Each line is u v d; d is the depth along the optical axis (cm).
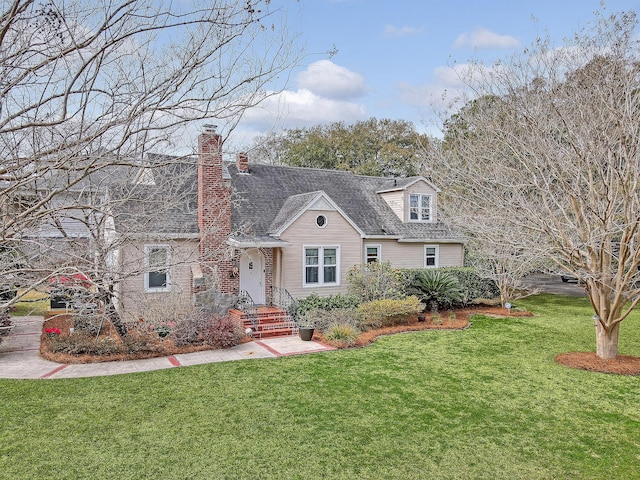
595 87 1059
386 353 1282
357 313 1602
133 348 1237
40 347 1320
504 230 1288
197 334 1352
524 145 1160
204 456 668
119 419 800
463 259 2444
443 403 886
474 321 1789
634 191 1004
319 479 609
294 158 4541
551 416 825
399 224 2267
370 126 4950
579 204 1138
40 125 368
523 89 1207
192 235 1619
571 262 1130
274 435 739
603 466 648
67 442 711
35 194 444
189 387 974
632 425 787
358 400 899
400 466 645
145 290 1583
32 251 468
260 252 1820
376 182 2564
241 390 955
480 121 1439
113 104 404
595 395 934
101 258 668
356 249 1969
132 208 878
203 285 1578
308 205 1830
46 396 915
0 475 612
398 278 1891
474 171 1446
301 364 1163
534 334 1541
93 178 761
